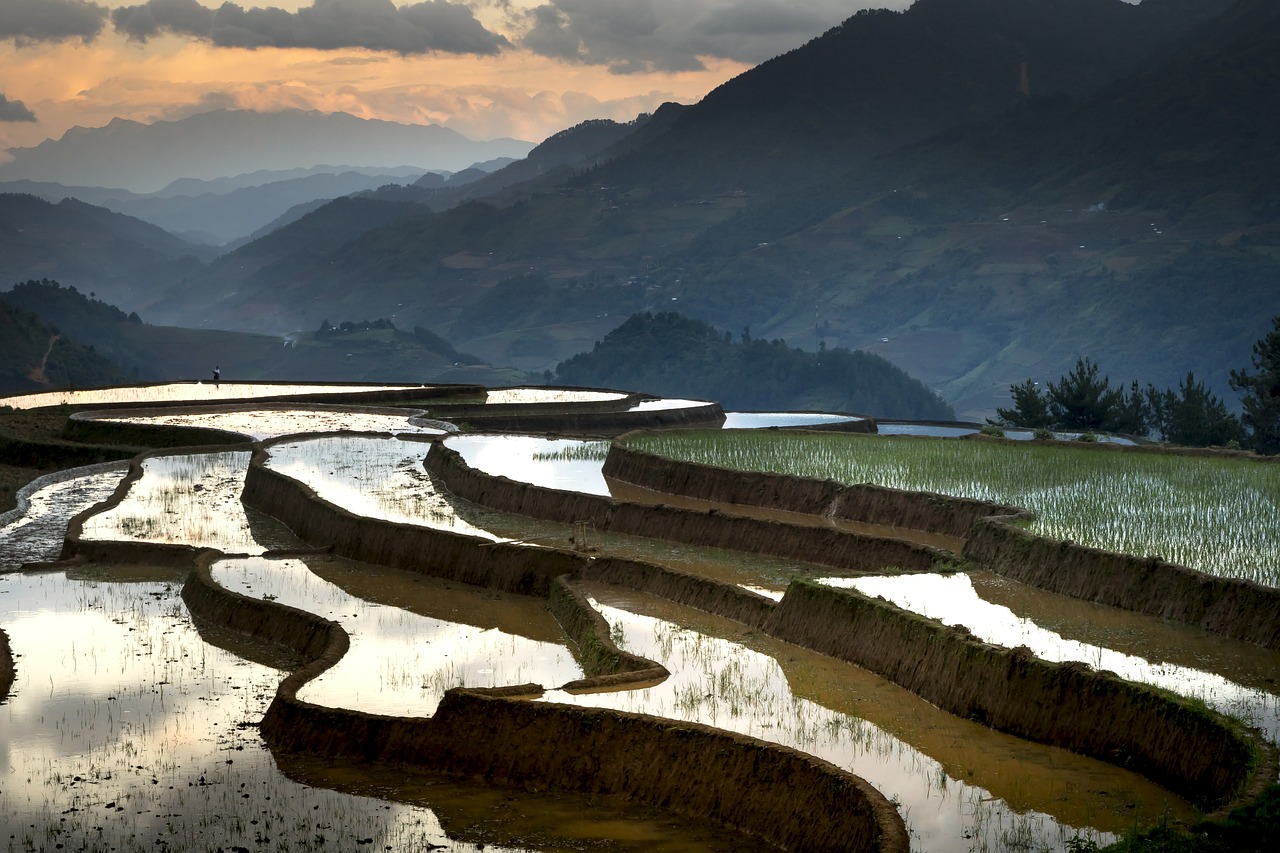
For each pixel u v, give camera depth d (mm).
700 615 24125
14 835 15492
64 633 24500
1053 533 25609
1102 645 19562
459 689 18359
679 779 15922
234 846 15102
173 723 19500
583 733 16906
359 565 30172
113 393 73188
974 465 36062
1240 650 19328
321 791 16797
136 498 38281
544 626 24641
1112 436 61469
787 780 14984
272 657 23062
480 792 16641
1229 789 14289
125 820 15914
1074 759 16109
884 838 13039
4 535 33750
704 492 35312
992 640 19766
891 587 23703
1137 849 12141
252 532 33719
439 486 39156
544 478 39094
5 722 19562
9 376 198250
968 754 16266
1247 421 65750
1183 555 23422
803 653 21266
